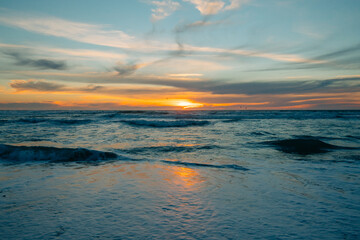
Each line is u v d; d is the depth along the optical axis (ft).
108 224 7.73
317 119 95.45
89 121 72.69
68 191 11.33
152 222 7.97
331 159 21.59
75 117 102.32
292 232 7.44
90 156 20.35
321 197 11.11
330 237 7.13
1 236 6.74
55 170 16.05
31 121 71.31
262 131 48.19
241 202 10.23
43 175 14.57
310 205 10.01
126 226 7.61
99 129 51.75
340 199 10.84
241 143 31.32
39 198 10.25
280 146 28.76
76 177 14.14
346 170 17.10
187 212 8.95
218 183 13.33
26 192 11.09
